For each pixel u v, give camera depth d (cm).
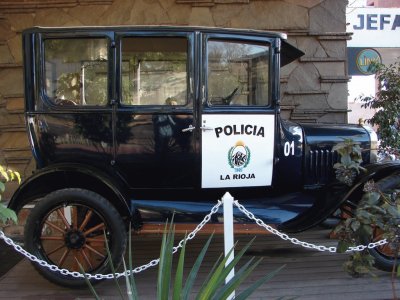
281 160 378
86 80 353
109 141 355
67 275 338
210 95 357
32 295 346
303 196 390
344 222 297
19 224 506
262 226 345
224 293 203
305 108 573
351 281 363
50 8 560
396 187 352
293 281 365
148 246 468
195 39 350
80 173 342
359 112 820
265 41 363
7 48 562
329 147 396
